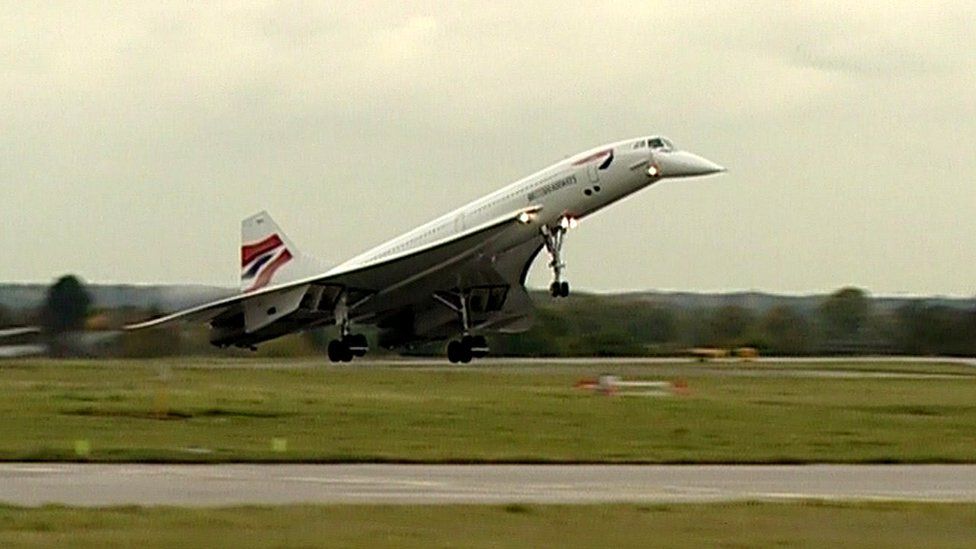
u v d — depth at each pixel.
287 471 88.50
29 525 62.53
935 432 115.12
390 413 127.50
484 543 59.44
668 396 153.25
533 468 91.44
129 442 103.19
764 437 109.88
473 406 136.00
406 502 73.19
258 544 58.44
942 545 60.44
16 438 105.69
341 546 58.28
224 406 132.75
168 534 60.59
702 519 66.50
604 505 70.75
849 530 64.06
